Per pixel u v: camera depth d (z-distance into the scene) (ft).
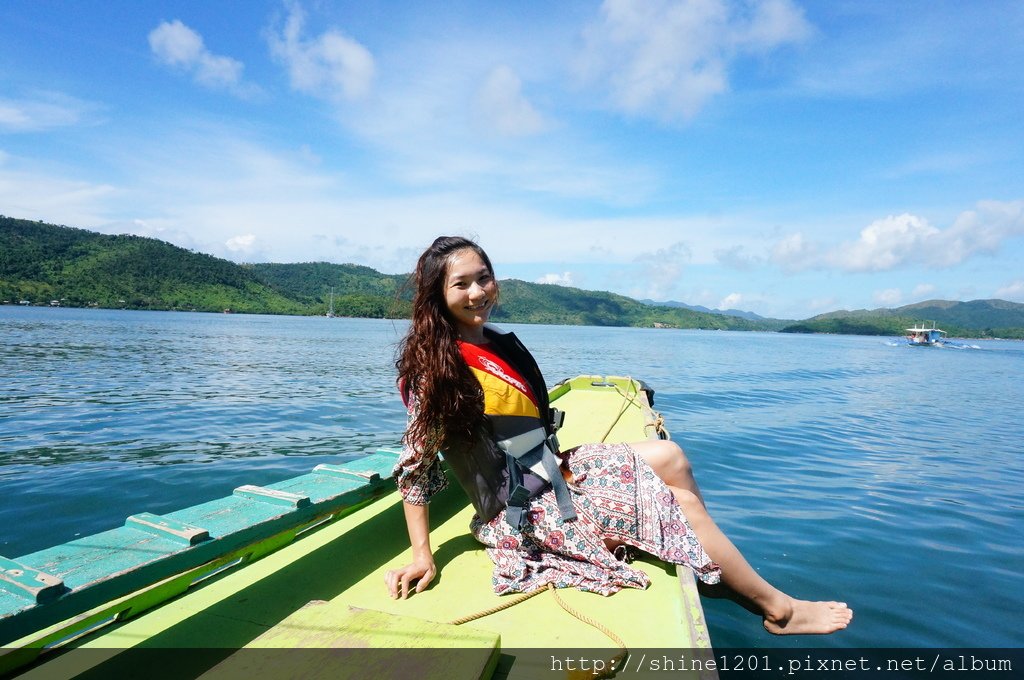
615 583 7.43
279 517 7.64
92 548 6.24
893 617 11.39
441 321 7.32
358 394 43.62
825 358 130.31
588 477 7.89
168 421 30.66
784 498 19.70
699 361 102.58
